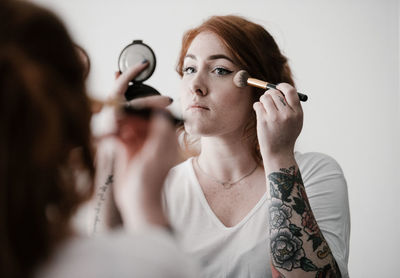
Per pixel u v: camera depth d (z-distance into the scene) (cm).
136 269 44
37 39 45
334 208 117
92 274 43
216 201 120
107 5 224
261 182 121
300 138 221
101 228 76
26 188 43
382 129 218
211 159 124
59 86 45
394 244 219
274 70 128
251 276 109
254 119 122
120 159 55
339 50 219
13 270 42
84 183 51
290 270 100
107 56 224
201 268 112
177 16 221
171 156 54
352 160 220
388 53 217
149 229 49
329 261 100
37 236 44
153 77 221
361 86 219
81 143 48
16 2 46
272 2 220
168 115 56
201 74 117
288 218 101
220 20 124
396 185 218
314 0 218
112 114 56
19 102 42
